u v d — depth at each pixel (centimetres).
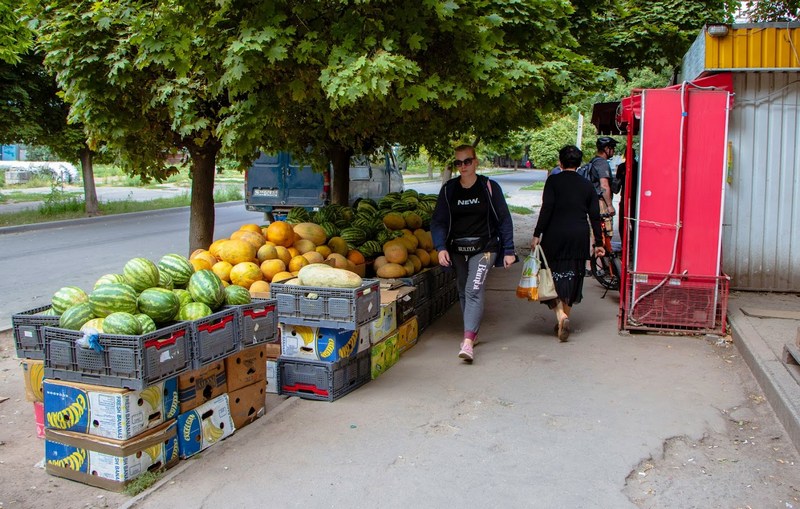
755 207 866
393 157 2080
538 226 714
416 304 728
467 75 619
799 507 373
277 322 515
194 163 845
